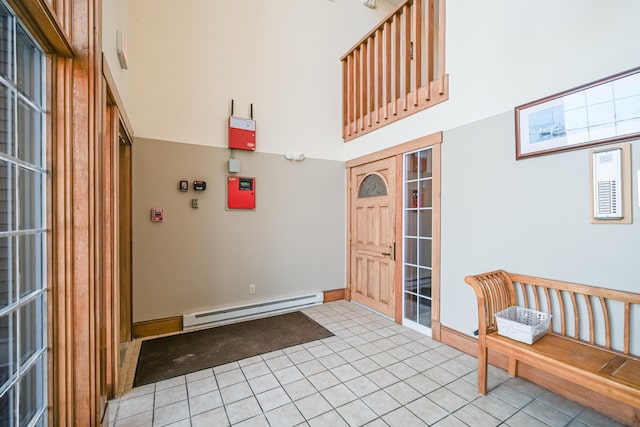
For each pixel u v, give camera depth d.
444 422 1.73
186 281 3.17
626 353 1.69
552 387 2.01
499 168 2.35
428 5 3.00
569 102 1.91
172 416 1.79
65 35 1.24
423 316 3.07
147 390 2.06
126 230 2.84
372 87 3.84
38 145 1.26
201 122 3.28
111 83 1.82
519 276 2.20
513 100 2.26
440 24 2.84
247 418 1.78
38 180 1.26
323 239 4.16
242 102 3.54
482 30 2.48
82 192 1.39
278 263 3.78
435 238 2.88
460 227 2.66
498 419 1.75
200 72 3.29
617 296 1.70
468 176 2.59
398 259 3.37
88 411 1.41
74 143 1.38
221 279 3.38
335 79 4.32
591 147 1.82
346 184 4.36
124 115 2.31
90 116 1.41
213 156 3.34
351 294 4.22
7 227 1.02
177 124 3.15
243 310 3.40
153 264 3.01
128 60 2.88
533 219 2.13
